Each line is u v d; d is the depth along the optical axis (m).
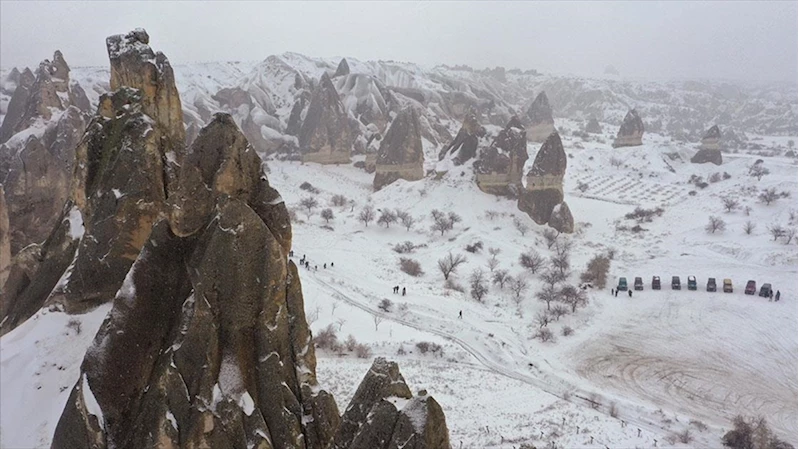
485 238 94.06
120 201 26.55
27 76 92.25
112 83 29.28
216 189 21.19
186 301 20.61
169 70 29.36
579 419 45.12
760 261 86.75
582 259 88.81
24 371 25.16
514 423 43.38
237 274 20.06
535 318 67.12
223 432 19.14
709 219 108.38
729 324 66.88
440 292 72.56
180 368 19.66
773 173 133.38
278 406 19.91
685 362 57.91
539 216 101.69
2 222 38.25
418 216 103.75
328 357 52.50
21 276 33.00
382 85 191.12
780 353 60.06
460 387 49.00
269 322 20.50
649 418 46.50
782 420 47.81
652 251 94.00
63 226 31.22
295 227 98.25
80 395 20.22
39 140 59.78
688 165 148.38
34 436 22.72
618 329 65.50
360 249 89.56
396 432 14.72
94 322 26.38
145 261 21.59
